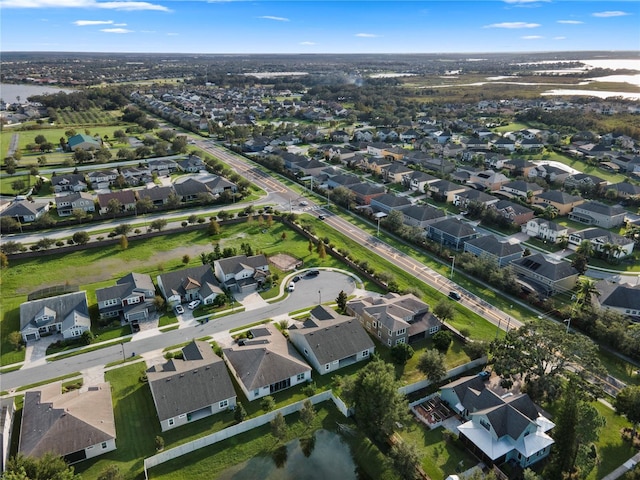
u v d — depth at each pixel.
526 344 74.31
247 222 144.00
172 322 92.31
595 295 98.88
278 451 63.88
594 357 72.12
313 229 135.50
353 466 61.94
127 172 183.88
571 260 120.19
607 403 72.94
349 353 80.81
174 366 73.94
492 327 91.75
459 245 126.38
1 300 99.06
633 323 91.12
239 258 109.19
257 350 77.31
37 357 81.88
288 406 69.50
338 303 96.81
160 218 145.50
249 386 71.50
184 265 116.12
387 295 98.56
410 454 57.81
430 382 76.00
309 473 60.59
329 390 73.56
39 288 104.06
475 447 62.53
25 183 174.88
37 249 120.81
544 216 147.75
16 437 65.12
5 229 132.75
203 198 156.12
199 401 68.50
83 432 62.03
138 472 59.62
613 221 140.00
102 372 77.94
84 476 58.88
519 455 61.50
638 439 65.81
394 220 136.75
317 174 195.25
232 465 61.47
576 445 57.94
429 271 114.44
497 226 143.50
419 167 197.25
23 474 50.38
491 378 77.62
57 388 72.19
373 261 119.31
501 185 173.50
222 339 86.75
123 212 148.12
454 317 93.75
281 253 123.75
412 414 70.25
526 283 105.44
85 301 93.12
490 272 107.56
